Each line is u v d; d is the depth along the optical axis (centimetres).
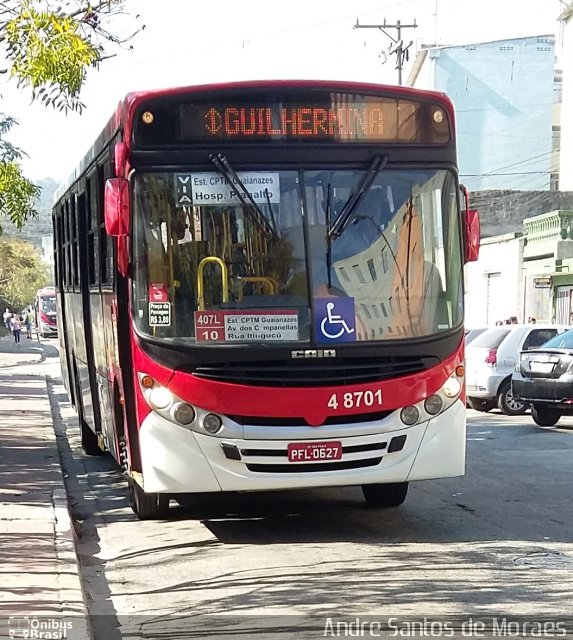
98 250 949
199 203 745
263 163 752
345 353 738
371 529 836
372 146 768
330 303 742
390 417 748
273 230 745
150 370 735
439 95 783
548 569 693
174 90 749
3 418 1711
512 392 1653
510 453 1310
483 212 3891
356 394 737
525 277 3269
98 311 974
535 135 4525
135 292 744
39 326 6431
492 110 4516
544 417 1623
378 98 771
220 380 727
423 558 729
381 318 752
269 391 725
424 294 766
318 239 750
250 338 734
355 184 761
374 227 760
